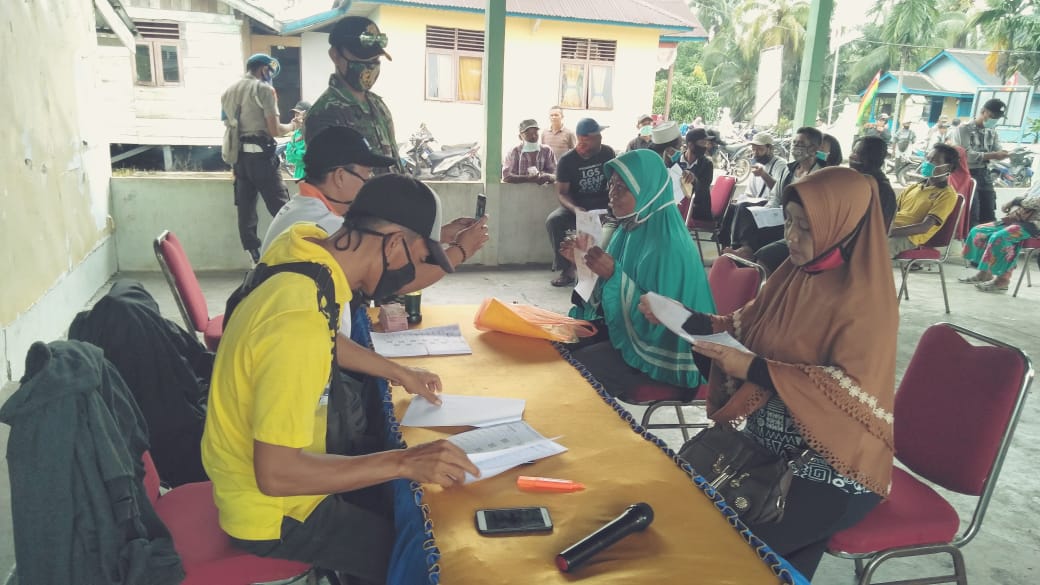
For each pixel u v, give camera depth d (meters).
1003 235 6.36
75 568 1.37
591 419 1.83
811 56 6.93
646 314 2.25
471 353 2.32
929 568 2.50
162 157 11.67
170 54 11.18
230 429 1.37
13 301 3.65
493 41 6.30
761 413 1.96
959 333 1.95
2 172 3.62
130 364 1.95
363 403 2.18
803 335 1.87
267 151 5.59
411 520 1.38
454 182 6.55
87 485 1.37
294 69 14.34
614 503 1.42
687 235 2.84
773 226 5.54
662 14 14.30
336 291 1.36
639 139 7.39
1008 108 13.61
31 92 4.18
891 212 4.63
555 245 6.12
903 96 25.06
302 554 1.53
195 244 6.10
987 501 1.82
